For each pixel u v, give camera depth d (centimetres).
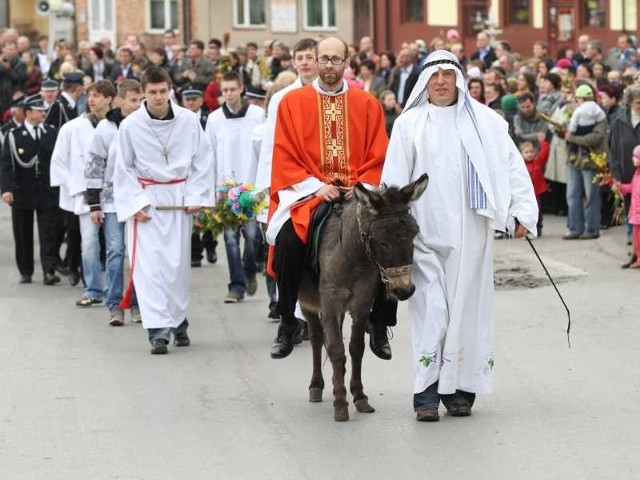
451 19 4241
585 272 1600
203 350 1229
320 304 956
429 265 924
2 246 2059
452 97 934
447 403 952
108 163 1379
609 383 1051
